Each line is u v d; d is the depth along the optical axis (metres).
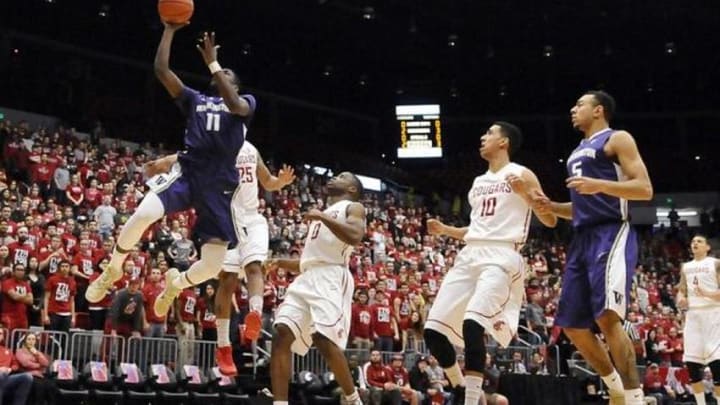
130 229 5.70
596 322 5.66
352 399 6.32
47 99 25.89
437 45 30.14
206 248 5.88
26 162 18.95
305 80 32.53
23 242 13.91
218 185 5.81
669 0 26.80
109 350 12.93
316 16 27.56
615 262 5.58
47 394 11.84
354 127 34.53
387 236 22.25
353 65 31.67
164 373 12.93
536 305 18.56
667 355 19.64
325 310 6.26
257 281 7.15
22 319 12.84
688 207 33.75
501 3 27.14
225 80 5.66
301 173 27.31
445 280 6.34
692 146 35.09
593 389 16.36
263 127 31.75
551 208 6.07
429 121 32.47
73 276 13.75
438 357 6.23
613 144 5.69
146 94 28.69
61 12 26.20
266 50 30.16
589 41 29.97
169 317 14.47
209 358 13.91
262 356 14.19
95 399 12.28
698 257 11.30
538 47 30.42
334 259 6.41
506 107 34.94
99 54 27.80
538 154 33.62
